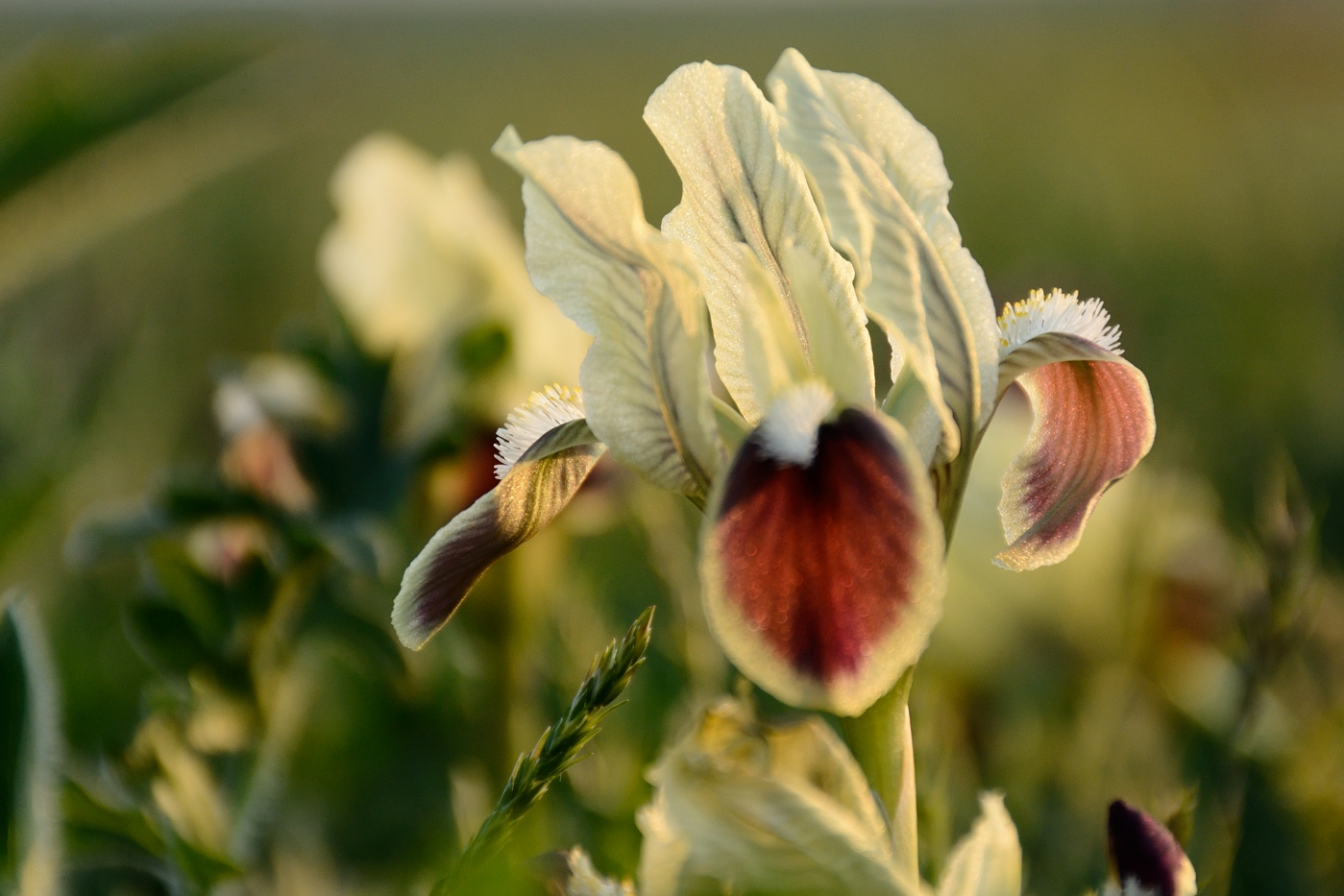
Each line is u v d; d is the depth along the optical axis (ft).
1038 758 1.80
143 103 1.30
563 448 1.19
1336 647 1.82
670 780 1.08
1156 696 1.85
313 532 1.57
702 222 1.17
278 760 1.55
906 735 1.13
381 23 18.07
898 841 1.13
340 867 1.71
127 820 1.32
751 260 1.09
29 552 1.44
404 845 1.72
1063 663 1.82
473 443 1.81
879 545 1.04
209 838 1.44
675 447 1.12
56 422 1.46
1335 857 1.59
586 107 7.43
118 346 1.77
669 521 1.79
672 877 1.09
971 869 1.15
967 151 6.05
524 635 1.78
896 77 8.43
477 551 1.19
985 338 1.14
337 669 1.77
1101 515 1.84
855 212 1.13
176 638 1.53
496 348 1.78
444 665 1.81
